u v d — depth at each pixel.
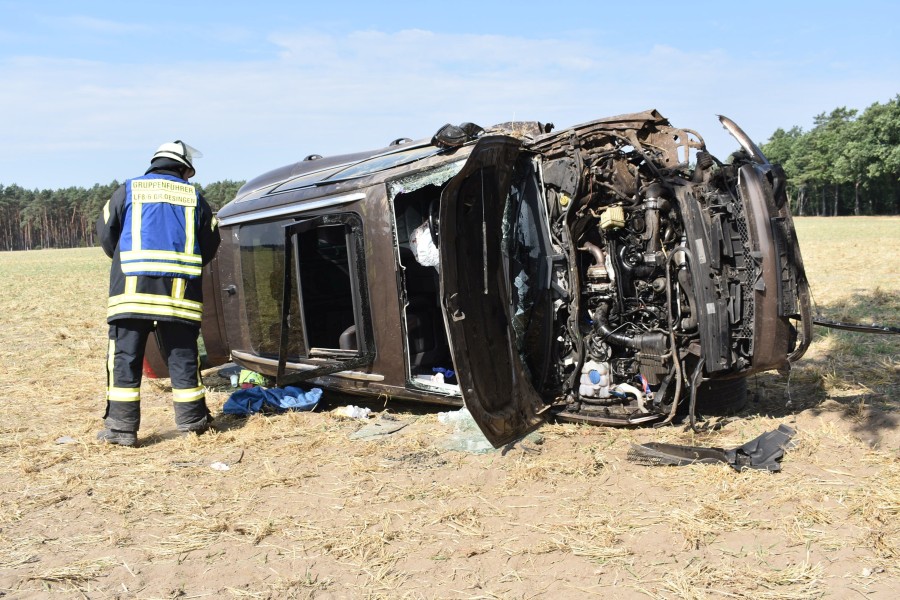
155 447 5.05
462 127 5.38
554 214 5.07
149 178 5.15
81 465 4.68
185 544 3.47
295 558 3.29
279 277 6.02
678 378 4.71
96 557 3.37
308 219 5.45
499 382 4.53
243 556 3.34
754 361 4.58
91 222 127.75
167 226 5.07
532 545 3.28
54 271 29.61
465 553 3.23
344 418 5.59
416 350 5.69
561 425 5.01
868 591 2.75
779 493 3.66
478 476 4.16
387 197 5.06
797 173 105.38
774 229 4.43
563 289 5.00
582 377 5.04
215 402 6.38
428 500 3.87
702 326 4.58
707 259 4.57
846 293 10.59
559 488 3.93
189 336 5.27
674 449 4.22
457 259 4.22
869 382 5.60
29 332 10.74
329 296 6.36
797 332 4.71
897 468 3.85
